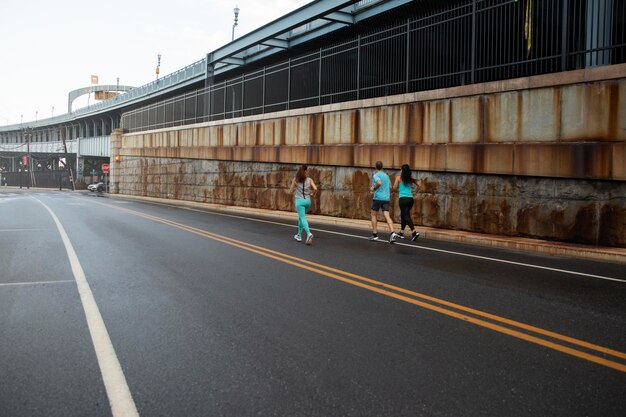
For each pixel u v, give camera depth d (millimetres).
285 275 6969
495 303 5438
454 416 2857
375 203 10992
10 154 99438
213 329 4492
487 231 11734
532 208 10812
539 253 9492
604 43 10422
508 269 7559
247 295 5781
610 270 7582
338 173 16469
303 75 20188
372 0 18953
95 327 4531
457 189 12469
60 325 4598
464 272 7266
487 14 12484
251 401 3049
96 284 6355
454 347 4031
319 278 6770
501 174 11359
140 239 11016
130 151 40781
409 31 14344
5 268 7457
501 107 11398
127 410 2920
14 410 2912
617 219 9430
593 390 3217
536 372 3516
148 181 36844
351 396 3121
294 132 18828
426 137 13273
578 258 8906
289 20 21297
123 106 53969
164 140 33062
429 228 12906
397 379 3389
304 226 10398
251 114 24297
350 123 15867
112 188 45031
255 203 21953
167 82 39969
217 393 3160
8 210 21391
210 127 26156
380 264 7910
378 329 4504
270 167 20734
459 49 13266
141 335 4312
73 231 12641
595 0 11078
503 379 3391
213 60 29312
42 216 17766
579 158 9859
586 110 9852
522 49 12648
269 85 22781
